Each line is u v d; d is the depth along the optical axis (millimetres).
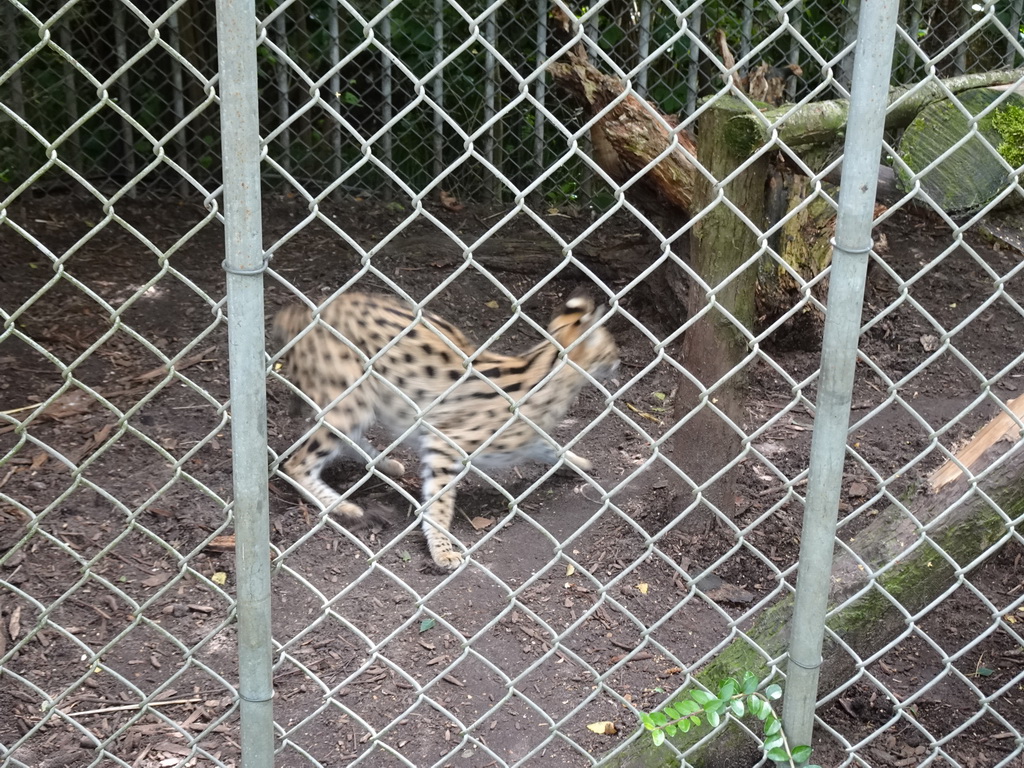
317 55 7266
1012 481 2781
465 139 1800
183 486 4129
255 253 1782
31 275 5887
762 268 4824
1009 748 2998
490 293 6125
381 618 3479
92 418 4574
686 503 3936
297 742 2922
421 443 3947
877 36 1804
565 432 4742
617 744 2953
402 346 3908
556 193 7555
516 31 7293
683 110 7426
